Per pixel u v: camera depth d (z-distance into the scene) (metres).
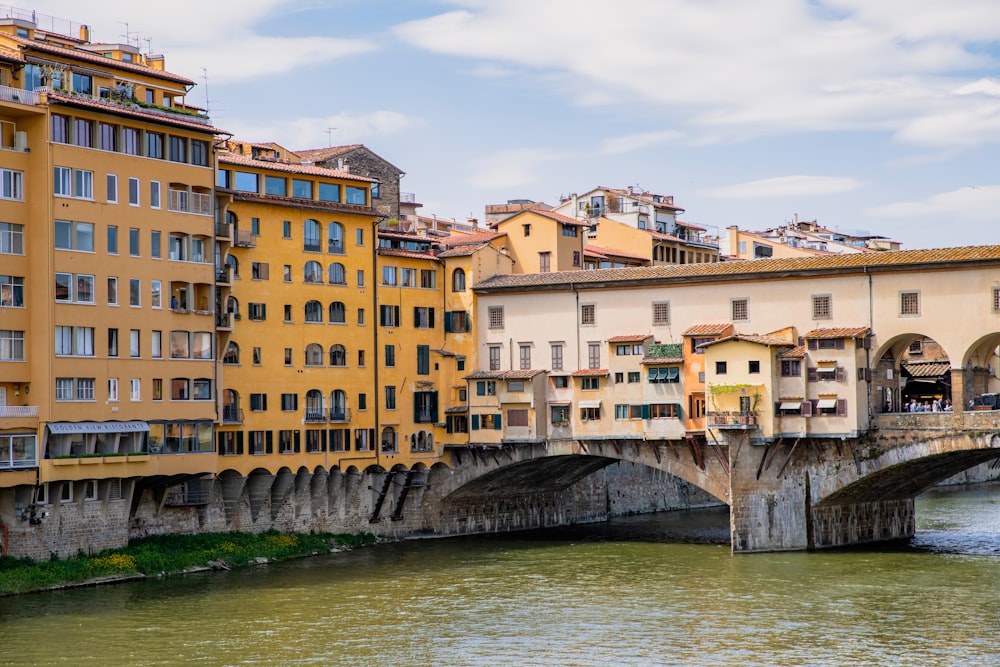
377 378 98.88
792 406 89.00
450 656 63.19
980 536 99.19
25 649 64.06
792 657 62.28
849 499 92.56
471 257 102.25
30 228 76.69
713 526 110.12
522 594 77.50
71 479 76.56
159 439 81.94
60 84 79.00
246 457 90.31
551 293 99.62
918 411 91.31
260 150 110.19
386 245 102.19
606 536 103.25
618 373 96.50
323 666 61.72
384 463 99.00
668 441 95.44
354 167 119.94
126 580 79.62
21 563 76.06
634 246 133.50
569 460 103.62
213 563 85.19
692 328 93.56
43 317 76.06
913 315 87.06
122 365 79.75
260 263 91.94
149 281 81.44
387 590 78.81
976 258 84.50
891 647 63.75
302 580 82.00
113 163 79.56
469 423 101.50
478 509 106.12
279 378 92.62
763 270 91.44
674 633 67.06
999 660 61.34
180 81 87.38
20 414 75.06
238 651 64.12
